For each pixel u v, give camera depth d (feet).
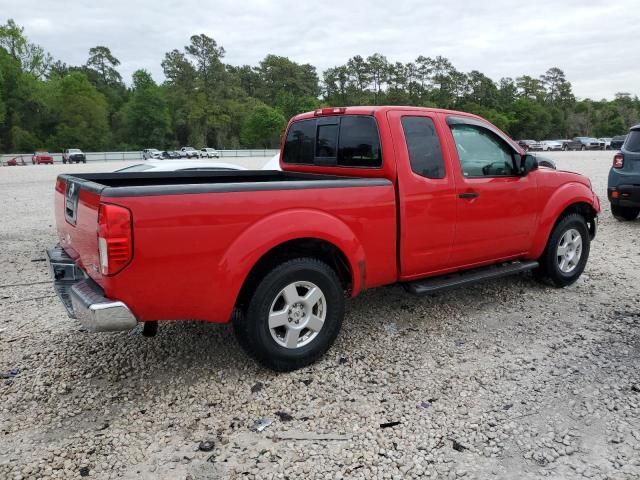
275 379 12.50
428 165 14.52
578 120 396.37
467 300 17.87
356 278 13.34
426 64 390.83
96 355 13.83
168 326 15.74
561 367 12.89
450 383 12.22
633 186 29.76
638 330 15.11
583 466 9.27
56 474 9.22
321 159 16.33
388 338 14.79
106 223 9.94
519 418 10.75
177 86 338.54
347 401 11.53
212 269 11.10
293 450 9.86
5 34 285.02
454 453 9.70
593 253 24.50
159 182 16.21
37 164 179.22
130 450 9.91
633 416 10.75
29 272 22.36
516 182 16.62
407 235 14.16
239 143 335.47
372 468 9.30
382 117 14.02
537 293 18.52
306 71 420.36
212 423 10.77
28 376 12.69
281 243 12.03
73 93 281.95
